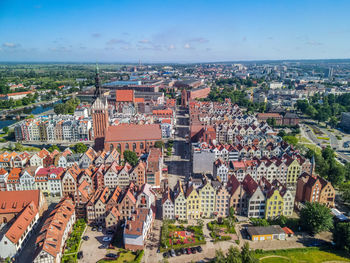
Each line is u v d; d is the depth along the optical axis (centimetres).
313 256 13812
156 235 15438
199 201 16750
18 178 19475
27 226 14788
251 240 14975
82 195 17125
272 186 16750
